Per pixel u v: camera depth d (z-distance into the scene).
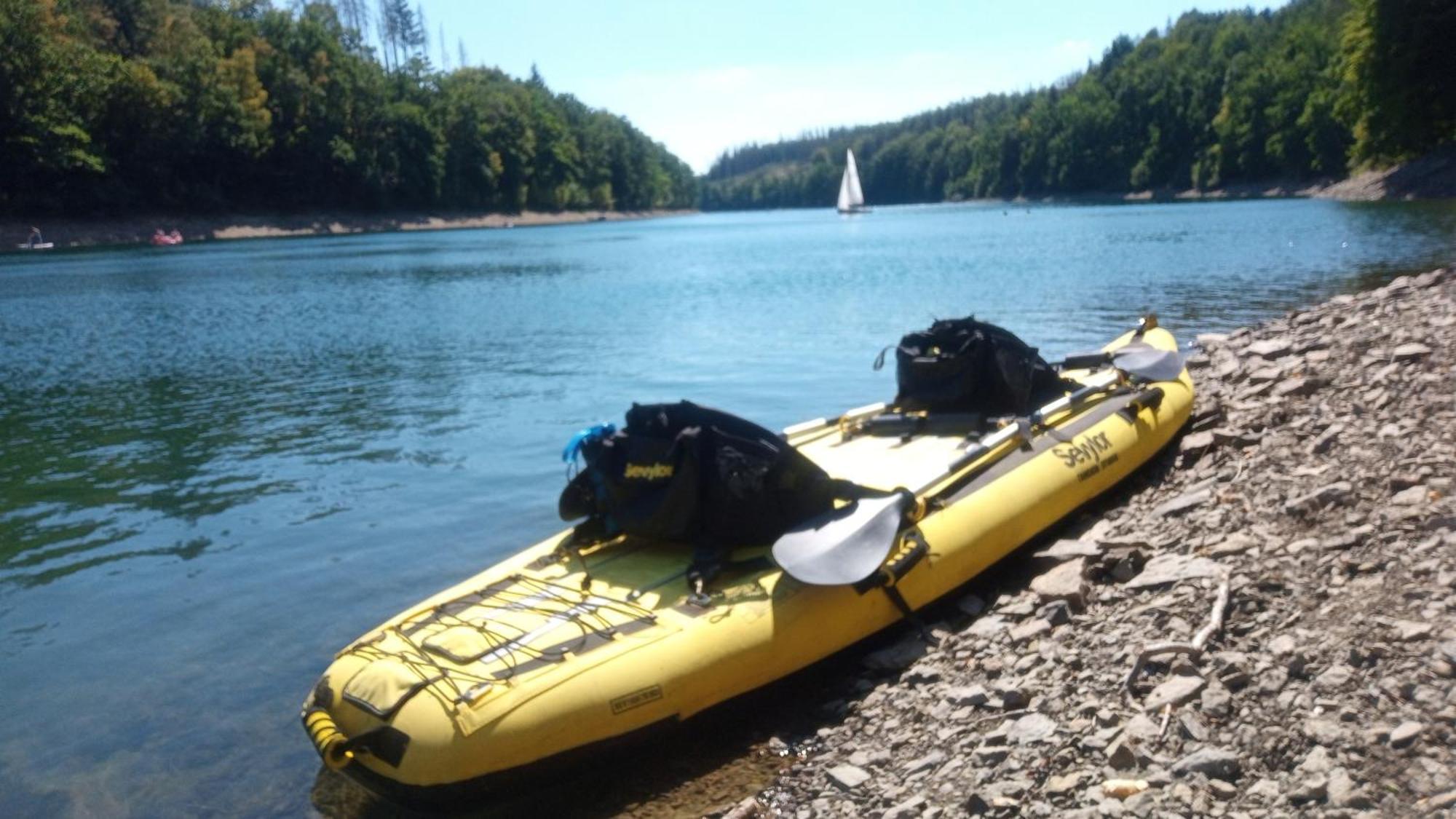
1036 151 131.38
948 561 6.21
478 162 105.94
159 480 10.70
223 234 75.75
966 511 6.49
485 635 5.27
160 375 17.05
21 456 11.84
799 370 15.34
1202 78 99.38
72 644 6.87
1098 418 7.98
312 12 101.56
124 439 12.56
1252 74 88.25
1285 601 5.02
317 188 87.81
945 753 4.61
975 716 4.84
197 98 73.81
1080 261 30.42
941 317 19.89
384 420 13.13
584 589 5.73
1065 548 6.57
